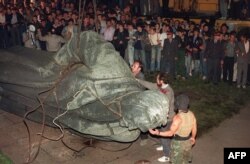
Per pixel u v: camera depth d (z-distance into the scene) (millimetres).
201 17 16812
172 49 12242
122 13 15336
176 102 5730
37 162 7012
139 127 5988
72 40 7375
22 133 8219
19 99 8359
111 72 6711
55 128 8375
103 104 6504
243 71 11641
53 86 7160
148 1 17250
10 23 15031
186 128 5641
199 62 12508
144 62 13039
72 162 7016
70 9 17781
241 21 14773
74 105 6684
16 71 8180
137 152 7418
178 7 17953
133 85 6750
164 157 6980
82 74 6832
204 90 11469
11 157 7199
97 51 6887
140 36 12789
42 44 13578
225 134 8375
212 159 7191
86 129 6812
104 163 6980
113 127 6551
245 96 11039
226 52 11852
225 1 15555
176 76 12773
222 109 9938
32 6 17969
